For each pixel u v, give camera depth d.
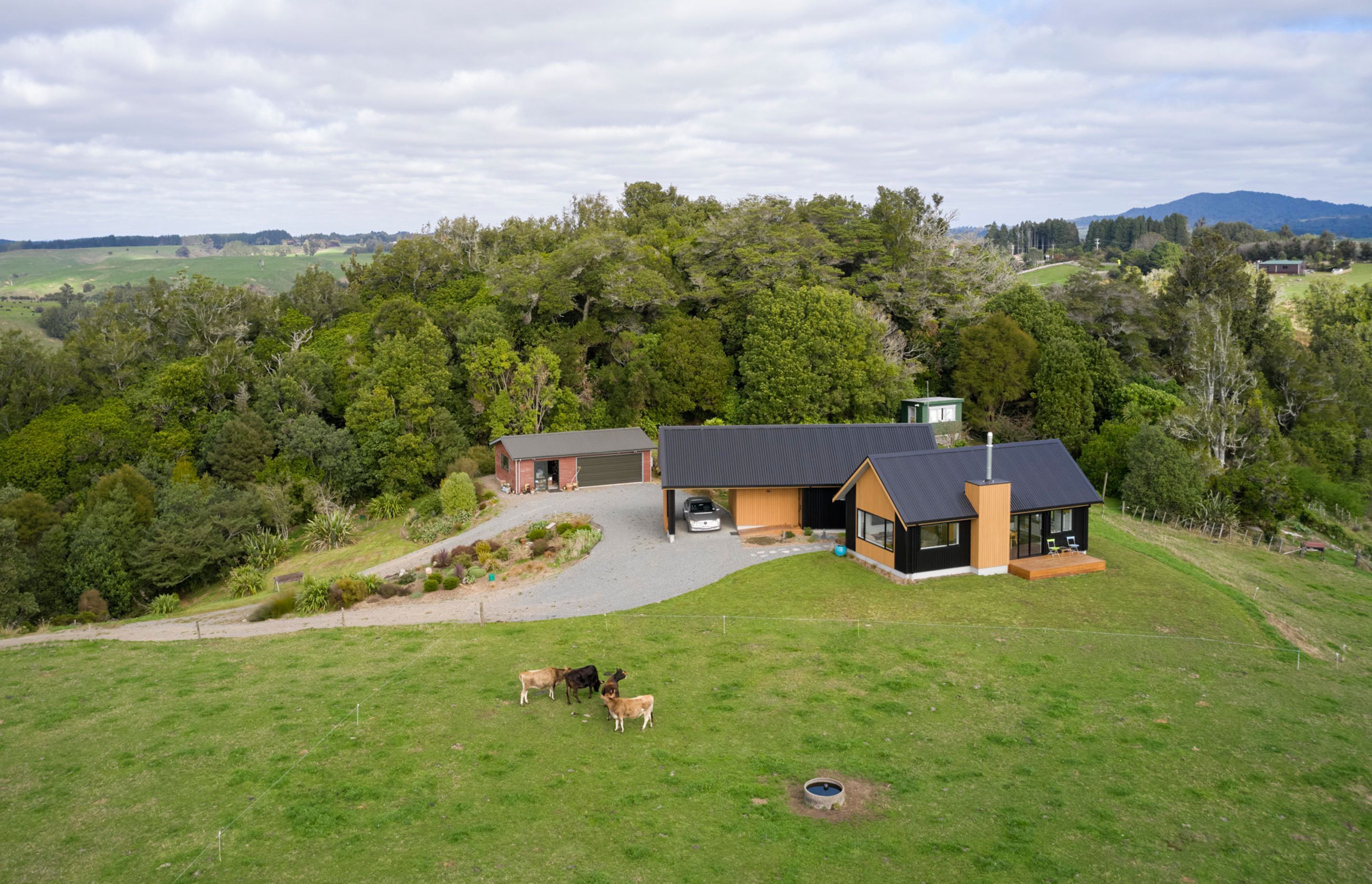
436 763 19.34
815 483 44.00
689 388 71.25
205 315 87.69
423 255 95.44
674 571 39.25
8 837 16.02
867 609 33.03
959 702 24.20
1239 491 56.38
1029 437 71.31
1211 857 16.92
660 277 75.56
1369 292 117.19
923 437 45.97
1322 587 43.09
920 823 17.53
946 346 80.69
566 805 17.55
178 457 70.94
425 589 38.09
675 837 16.44
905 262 84.31
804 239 80.56
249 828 16.41
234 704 22.98
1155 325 82.62
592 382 75.25
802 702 23.80
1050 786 19.50
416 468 65.62
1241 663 28.50
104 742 20.52
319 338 86.81
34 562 54.06
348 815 16.94
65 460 68.00
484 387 71.12
